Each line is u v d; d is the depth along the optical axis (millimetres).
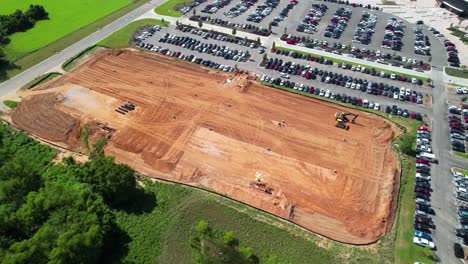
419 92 109250
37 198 66438
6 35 134125
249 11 155375
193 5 159750
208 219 73875
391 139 93188
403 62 123125
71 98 104500
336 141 92188
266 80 113062
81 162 85750
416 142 91875
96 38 134750
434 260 67188
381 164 86188
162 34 137625
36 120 97000
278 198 78062
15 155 86625
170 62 121562
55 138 92500
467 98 105875
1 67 116562
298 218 74312
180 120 97812
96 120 97250
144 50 128125
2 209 66625
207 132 94188
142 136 92812
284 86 111062
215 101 104562
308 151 89312
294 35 138000
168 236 71000
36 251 58406
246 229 72125
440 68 120188
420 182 81250
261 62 121875
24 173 72812
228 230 71938
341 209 76062
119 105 102500
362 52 127438
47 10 154625
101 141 85438
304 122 97812
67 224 63562
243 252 65500
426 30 142875
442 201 77688
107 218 68438
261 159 87062
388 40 135000
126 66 119062
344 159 87375
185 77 114312
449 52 127938
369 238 70875
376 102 105062
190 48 128625
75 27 142250
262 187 80375
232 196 78625
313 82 112562
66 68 117812
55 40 132875
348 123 97625
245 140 92000
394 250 68875
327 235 71250
